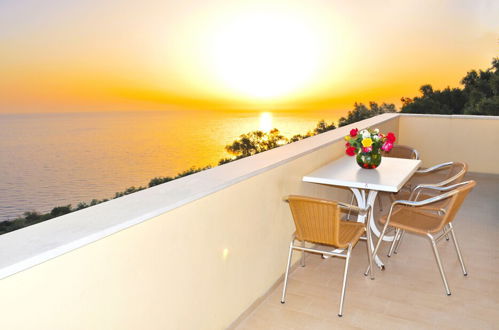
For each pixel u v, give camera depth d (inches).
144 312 73.0
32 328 54.5
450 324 100.0
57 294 57.3
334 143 153.9
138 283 71.0
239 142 700.0
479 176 240.7
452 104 557.3
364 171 132.1
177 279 80.3
